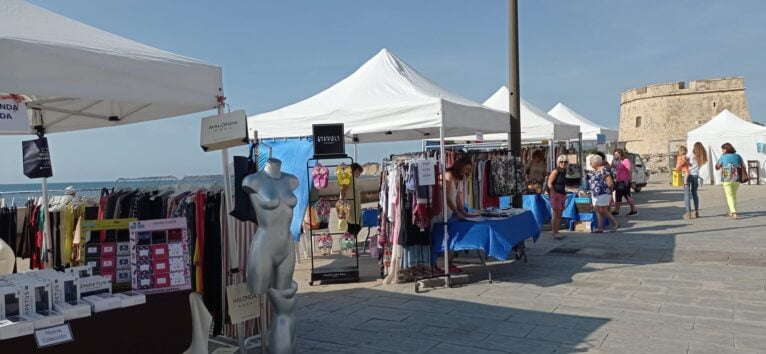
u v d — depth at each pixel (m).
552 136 11.98
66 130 6.39
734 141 25.31
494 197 8.98
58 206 5.67
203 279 4.66
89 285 3.67
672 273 7.21
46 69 3.26
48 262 5.74
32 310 3.35
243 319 4.46
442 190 6.83
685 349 4.39
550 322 5.26
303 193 8.76
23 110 3.31
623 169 13.99
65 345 3.29
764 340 4.55
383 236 7.39
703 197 18.89
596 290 6.46
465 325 5.27
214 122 4.36
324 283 7.38
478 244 6.68
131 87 3.67
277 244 4.16
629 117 51.12
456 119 6.94
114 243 4.12
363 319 5.60
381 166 7.84
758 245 9.10
